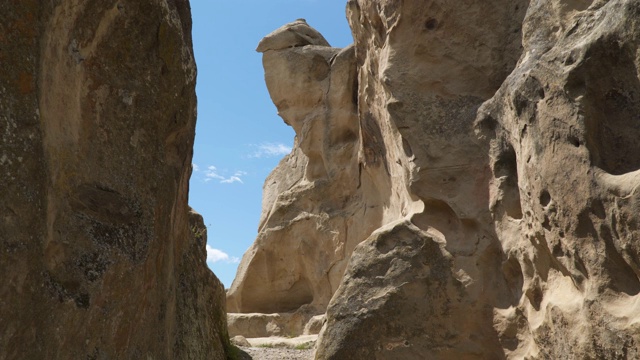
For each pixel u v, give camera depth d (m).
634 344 4.32
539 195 5.05
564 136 4.82
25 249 3.04
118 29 3.91
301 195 11.71
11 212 2.99
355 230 10.64
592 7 5.07
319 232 11.20
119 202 3.80
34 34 3.21
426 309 6.11
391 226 6.51
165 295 4.42
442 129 6.42
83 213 3.56
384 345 6.09
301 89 11.91
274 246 11.79
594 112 4.71
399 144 7.02
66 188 3.45
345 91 11.38
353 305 6.28
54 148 3.36
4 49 3.05
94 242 3.54
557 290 5.20
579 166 4.70
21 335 3.01
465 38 6.56
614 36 4.57
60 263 3.33
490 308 5.98
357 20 8.73
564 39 5.07
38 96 3.21
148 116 4.10
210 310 6.07
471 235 6.20
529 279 5.58
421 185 6.38
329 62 11.73
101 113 3.78
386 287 6.24
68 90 3.53
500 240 5.89
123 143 3.90
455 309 6.06
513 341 5.80
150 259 4.02
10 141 3.02
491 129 6.10
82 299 3.40
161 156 4.22
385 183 9.09
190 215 6.69
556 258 5.04
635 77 4.52
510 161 5.91
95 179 3.67
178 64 4.37
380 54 7.53
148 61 4.12
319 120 11.64
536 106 5.11
